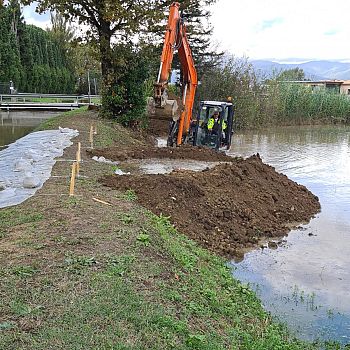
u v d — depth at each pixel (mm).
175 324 5070
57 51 71062
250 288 8469
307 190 16141
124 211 9281
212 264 8711
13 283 5621
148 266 6602
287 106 47906
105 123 23891
